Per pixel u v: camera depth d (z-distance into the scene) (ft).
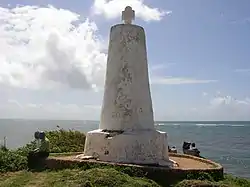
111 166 40.81
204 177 39.50
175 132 360.89
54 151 59.36
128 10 50.96
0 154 46.37
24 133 172.24
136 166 40.11
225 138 264.31
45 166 44.09
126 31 49.60
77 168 41.78
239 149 177.58
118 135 45.06
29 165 45.27
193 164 48.32
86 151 47.19
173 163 47.01
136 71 48.98
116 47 49.67
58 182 36.27
